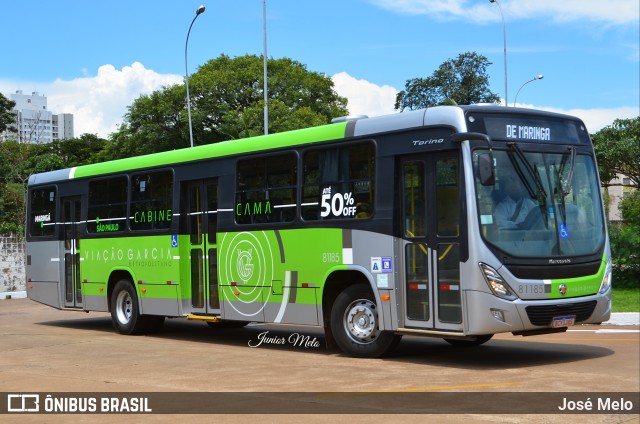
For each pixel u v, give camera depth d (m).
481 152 10.90
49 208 18.56
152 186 15.83
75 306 17.75
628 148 39.97
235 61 64.94
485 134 11.01
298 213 12.88
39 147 63.12
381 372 10.65
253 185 13.70
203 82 62.12
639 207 29.16
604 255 11.75
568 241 11.36
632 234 26.83
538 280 10.90
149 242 15.77
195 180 14.87
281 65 64.25
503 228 10.83
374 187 11.83
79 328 18.12
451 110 11.07
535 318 10.80
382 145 11.80
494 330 10.61
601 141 41.56
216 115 62.38
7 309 23.97
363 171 12.02
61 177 18.23
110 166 16.92
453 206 10.96
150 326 16.31
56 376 10.70
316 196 12.64
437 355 12.45
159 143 63.41
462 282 10.74
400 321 11.52
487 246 10.66
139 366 11.59
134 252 16.12
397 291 11.52
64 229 18.09
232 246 13.95
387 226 11.61
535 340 14.58
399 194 11.63
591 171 12.05
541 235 11.12
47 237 18.53
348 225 12.13
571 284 11.20
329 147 12.52
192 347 14.05
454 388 9.34
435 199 11.18
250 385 9.77
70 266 17.89
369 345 12.01
